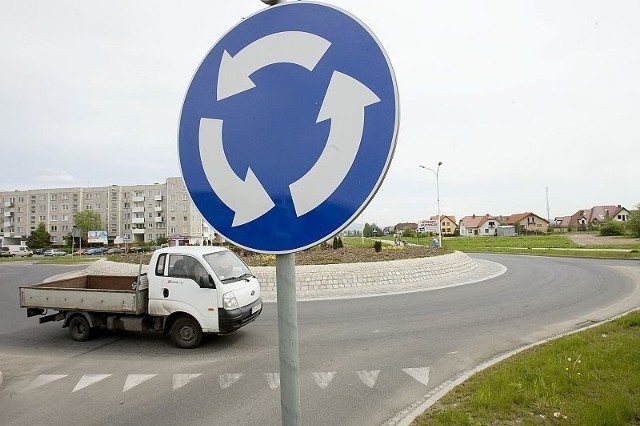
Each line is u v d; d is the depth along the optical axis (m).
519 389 4.52
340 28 1.30
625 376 4.73
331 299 12.49
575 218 117.06
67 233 86.75
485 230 112.88
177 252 7.57
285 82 1.33
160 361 6.62
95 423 4.53
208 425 4.43
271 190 1.32
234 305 7.34
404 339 7.74
